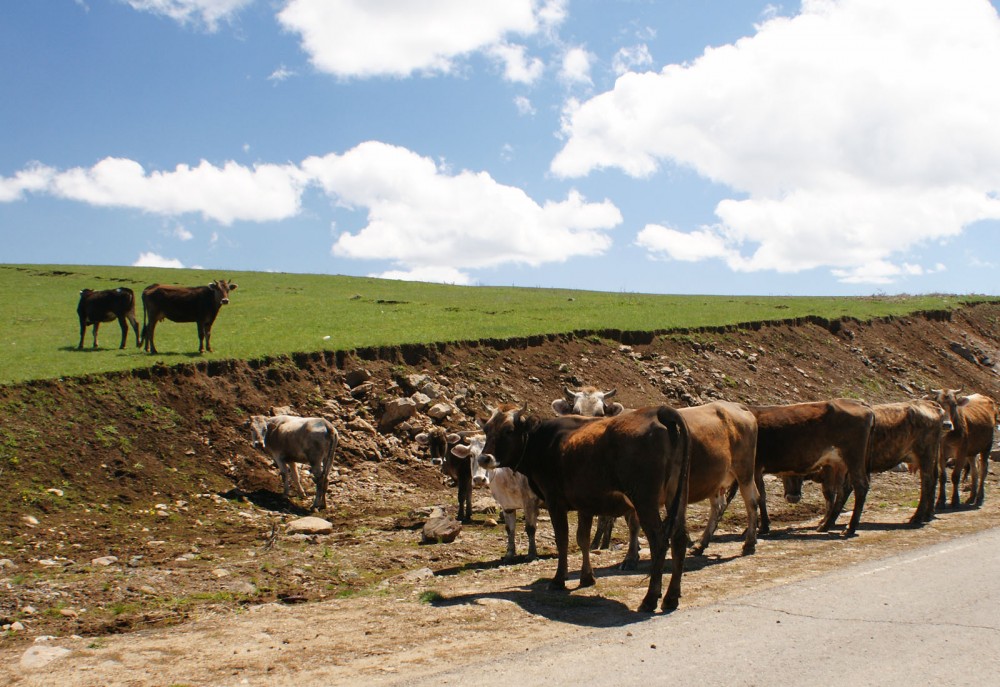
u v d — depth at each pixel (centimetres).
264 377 2156
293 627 867
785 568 1097
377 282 5528
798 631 782
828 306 4925
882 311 4825
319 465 1691
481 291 5166
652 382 2966
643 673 679
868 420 1424
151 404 1888
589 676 676
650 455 897
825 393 3478
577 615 877
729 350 3478
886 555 1160
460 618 874
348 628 854
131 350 2322
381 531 1492
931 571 1029
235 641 817
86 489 1544
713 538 1423
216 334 2758
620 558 1246
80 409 1784
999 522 1497
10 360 2086
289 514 1619
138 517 1480
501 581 1091
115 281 4872
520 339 2841
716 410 1157
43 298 4000
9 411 1695
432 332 2786
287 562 1227
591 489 969
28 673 737
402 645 786
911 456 1599
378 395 2242
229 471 1775
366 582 1151
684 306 4353
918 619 812
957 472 1803
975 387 4306
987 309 5644
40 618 963
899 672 668
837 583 975
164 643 817
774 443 1448
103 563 1212
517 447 1047
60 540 1318
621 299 4941
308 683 692
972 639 747
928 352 4528
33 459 1577
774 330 3881
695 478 1056
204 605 1012
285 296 4275
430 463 2019
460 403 2358
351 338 2567
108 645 820
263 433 1769
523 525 1590
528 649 754
